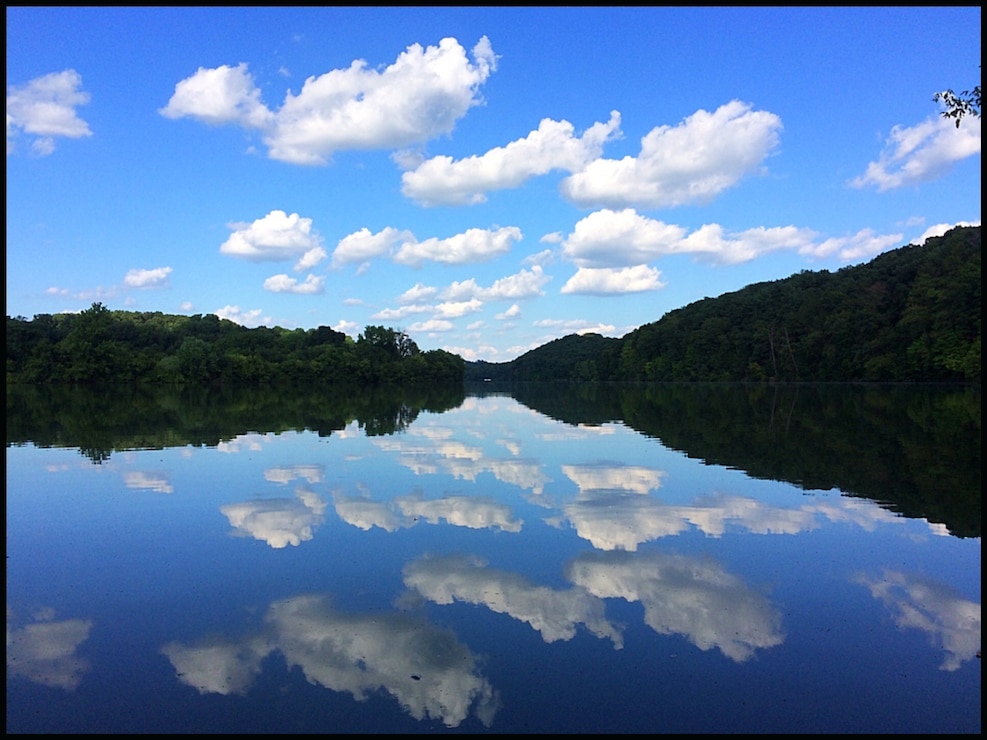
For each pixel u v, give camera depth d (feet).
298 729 18.88
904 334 282.36
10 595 29.60
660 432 96.58
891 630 25.73
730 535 38.75
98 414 134.62
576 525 41.01
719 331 425.28
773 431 95.04
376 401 211.61
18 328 300.40
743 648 24.04
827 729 19.02
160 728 18.99
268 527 40.81
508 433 96.99
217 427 104.83
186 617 26.91
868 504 46.78
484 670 22.35
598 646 24.08
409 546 36.60
